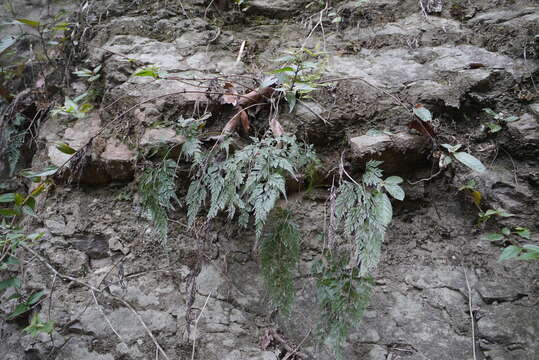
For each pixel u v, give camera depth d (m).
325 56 2.24
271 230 1.64
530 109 1.93
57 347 1.70
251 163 1.60
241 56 2.31
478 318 1.62
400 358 1.58
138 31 2.43
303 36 2.43
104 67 2.33
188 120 1.82
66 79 2.41
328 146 1.96
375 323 1.65
